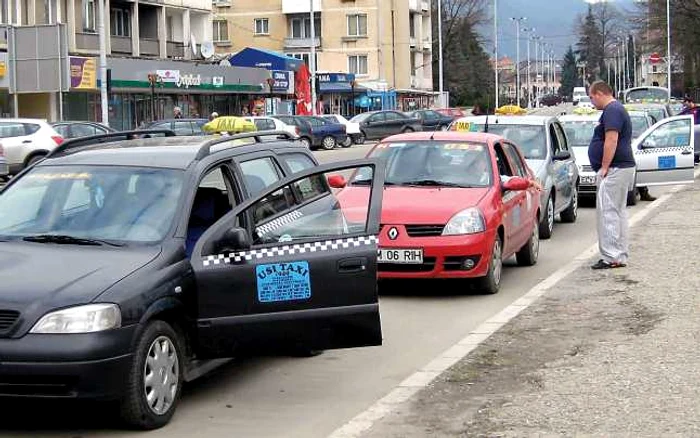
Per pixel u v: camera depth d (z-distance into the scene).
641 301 10.48
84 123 33.09
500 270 12.09
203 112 58.50
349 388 7.94
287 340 7.09
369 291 7.11
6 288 6.43
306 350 7.21
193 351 7.18
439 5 92.12
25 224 7.60
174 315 6.96
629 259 13.31
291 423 7.00
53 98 46.16
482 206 11.62
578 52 194.00
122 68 49.22
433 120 60.75
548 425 6.48
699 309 9.85
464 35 123.62
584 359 8.21
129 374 6.45
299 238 7.19
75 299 6.32
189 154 8.00
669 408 6.70
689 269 12.27
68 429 6.84
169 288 6.75
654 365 7.83
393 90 86.25
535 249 14.23
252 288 7.02
